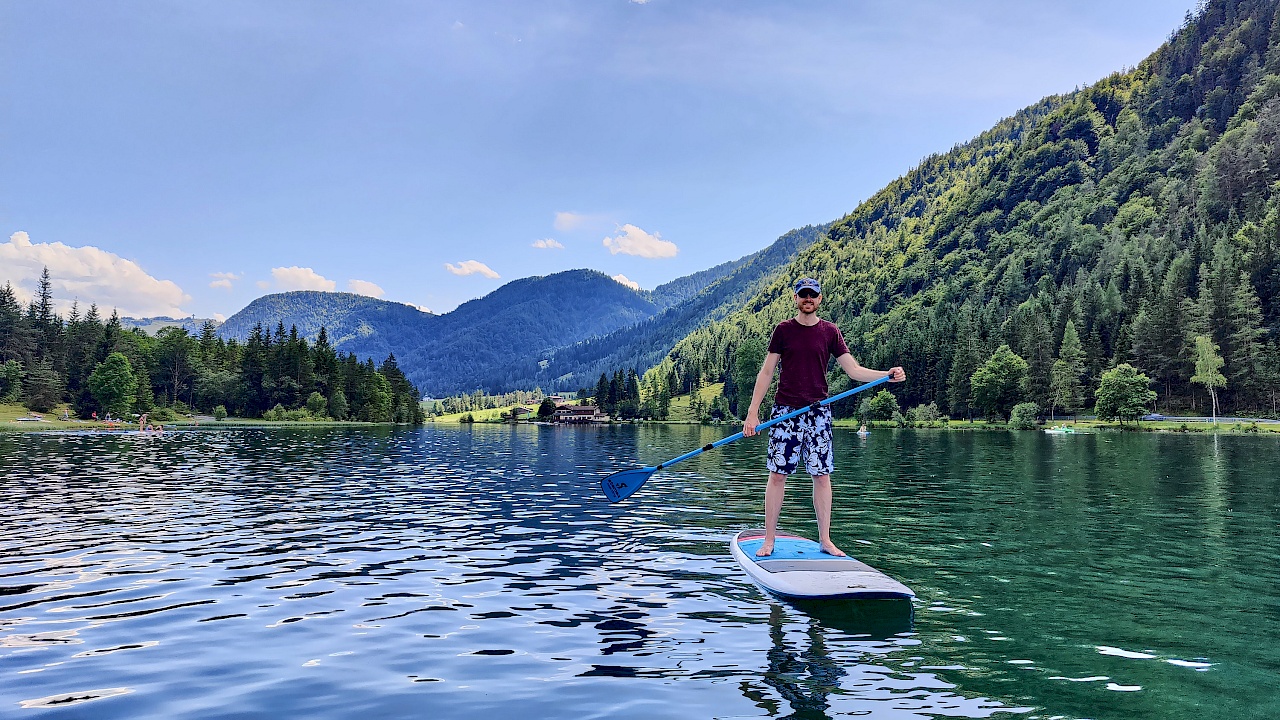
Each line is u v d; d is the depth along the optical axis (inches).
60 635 239.0
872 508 575.5
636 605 276.4
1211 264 4303.6
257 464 1130.7
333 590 303.0
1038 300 5679.1
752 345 5078.7
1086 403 4197.8
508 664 209.5
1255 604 275.7
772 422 341.1
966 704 176.2
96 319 5762.8
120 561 364.8
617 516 537.3
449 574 333.7
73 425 3870.6
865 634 237.5
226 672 203.0
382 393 5905.5
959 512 552.4
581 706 176.6
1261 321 3725.4
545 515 540.1
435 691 187.8
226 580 321.7
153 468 1035.9
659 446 1918.1
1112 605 274.2
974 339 4626.0
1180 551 389.1
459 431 3850.9
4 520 510.9
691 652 219.9
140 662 211.8
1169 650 220.2
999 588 302.4
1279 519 516.4
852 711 171.5
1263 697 180.2
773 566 318.0
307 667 207.5
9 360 4793.3
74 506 593.6
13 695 184.7
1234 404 3754.9
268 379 5364.2
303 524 493.0
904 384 4970.5
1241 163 6496.1
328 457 1333.7
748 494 681.0
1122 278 5216.5
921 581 316.5
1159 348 3909.9
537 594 294.8
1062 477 879.1
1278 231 4180.6
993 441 2206.0
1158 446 1840.6
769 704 176.9
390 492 714.2
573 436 2967.5
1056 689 186.2
